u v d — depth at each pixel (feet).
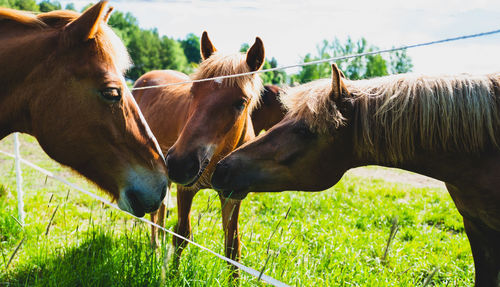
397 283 9.84
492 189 6.74
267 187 7.73
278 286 5.65
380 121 7.09
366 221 16.44
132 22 202.80
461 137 6.78
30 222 13.01
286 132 7.50
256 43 10.23
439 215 17.46
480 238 7.79
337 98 6.97
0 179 21.31
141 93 15.62
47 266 8.93
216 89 9.76
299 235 13.74
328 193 21.47
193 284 7.93
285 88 8.95
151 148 7.42
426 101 6.81
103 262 8.84
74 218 14.66
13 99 6.56
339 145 7.34
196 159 9.22
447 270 11.78
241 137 11.39
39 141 6.90
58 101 6.43
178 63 212.84
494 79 7.05
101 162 6.93
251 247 11.57
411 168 7.55
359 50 120.16
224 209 10.27
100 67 6.47
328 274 9.64
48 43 6.42
